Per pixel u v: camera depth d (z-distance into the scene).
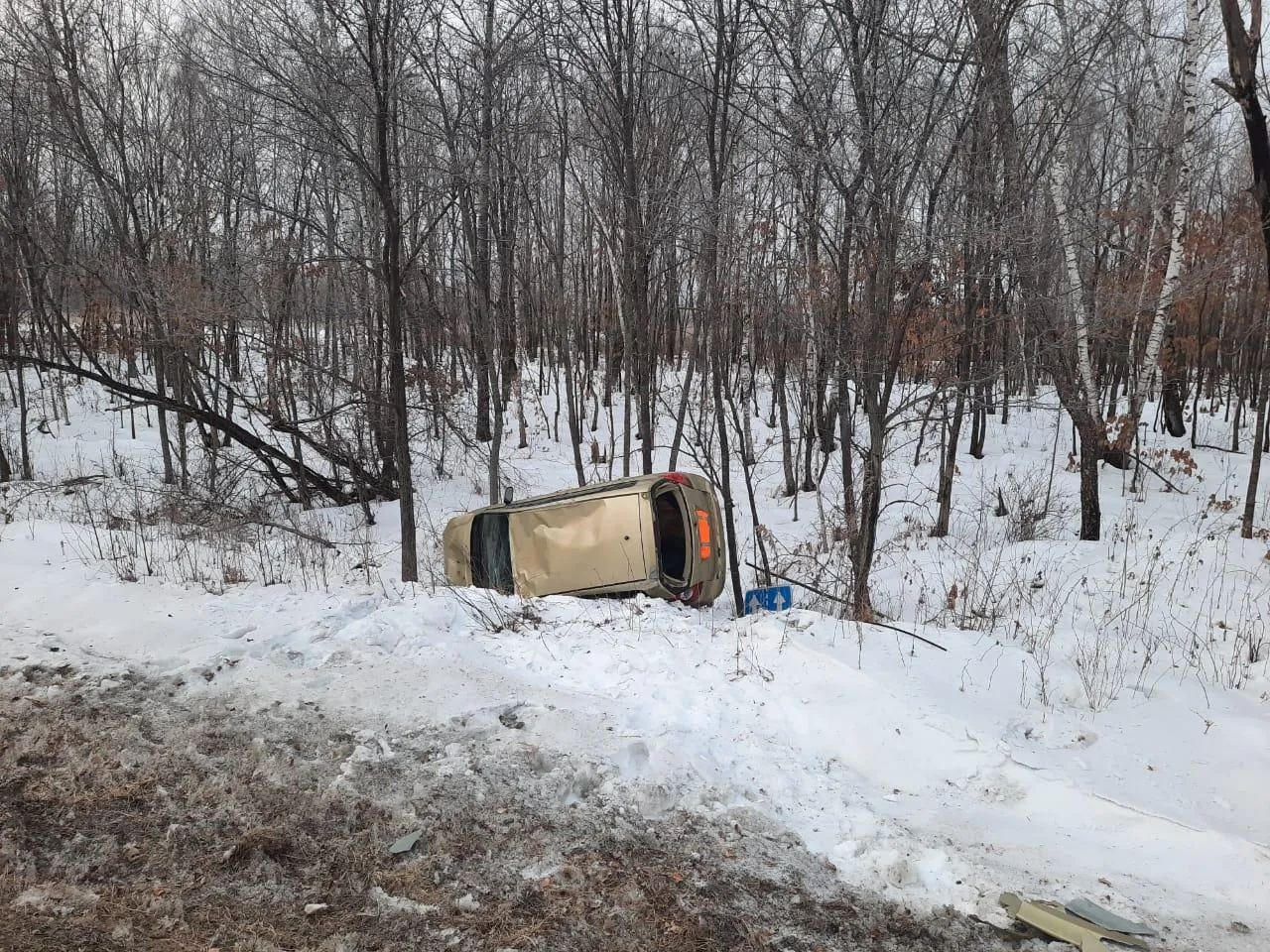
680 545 9.31
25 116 17.41
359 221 16.38
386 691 5.68
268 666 6.02
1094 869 4.16
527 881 3.84
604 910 3.66
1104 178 19.36
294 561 10.05
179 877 3.74
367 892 3.71
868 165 7.89
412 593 8.15
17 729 5.00
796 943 3.52
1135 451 17.36
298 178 20.28
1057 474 18.44
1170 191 15.87
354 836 4.11
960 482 18.39
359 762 4.78
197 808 4.29
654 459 21.09
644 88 13.91
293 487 18.39
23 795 4.32
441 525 15.71
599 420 25.31
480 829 4.20
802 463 20.88
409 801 4.40
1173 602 9.20
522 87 17.81
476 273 16.28
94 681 5.67
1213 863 4.14
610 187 18.11
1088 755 5.33
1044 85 9.47
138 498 15.30
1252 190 4.66
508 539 9.63
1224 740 5.46
